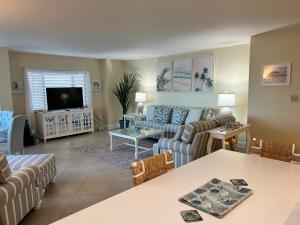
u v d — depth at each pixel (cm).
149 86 711
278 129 400
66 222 100
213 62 548
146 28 351
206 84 568
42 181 274
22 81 572
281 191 126
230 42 471
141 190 129
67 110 627
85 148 507
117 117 769
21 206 218
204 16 295
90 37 405
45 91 618
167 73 649
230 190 127
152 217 103
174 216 104
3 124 443
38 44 460
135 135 449
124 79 729
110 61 731
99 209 110
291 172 152
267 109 409
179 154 343
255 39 409
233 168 160
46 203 270
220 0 241
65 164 404
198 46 514
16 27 329
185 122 551
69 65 658
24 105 582
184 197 120
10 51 542
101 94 745
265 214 105
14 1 231
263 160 176
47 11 264
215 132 337
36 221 236
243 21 319
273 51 392
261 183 136
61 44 464
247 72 496
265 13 285
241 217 103
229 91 529
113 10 266
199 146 329
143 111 731
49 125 586
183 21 317
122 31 366
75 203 270
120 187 311
